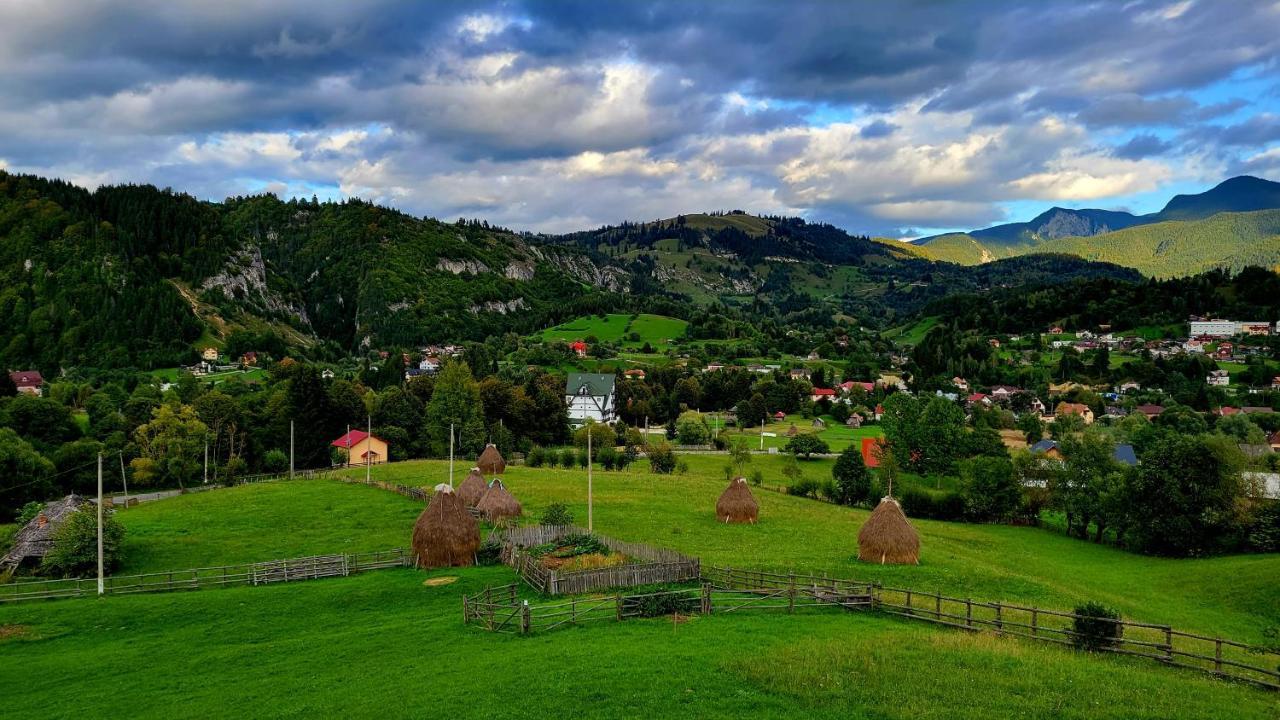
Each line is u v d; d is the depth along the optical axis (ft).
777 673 94.73
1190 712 83.82
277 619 143.84
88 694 106.63
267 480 362.74
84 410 540.93
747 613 129.90
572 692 90.48
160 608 152.97
